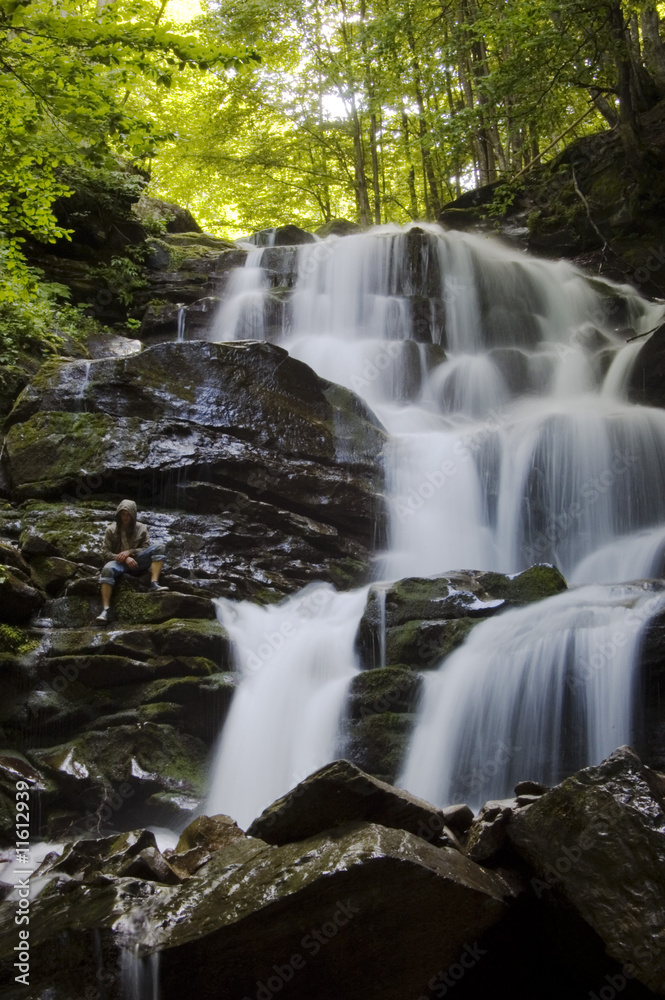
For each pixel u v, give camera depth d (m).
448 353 17.44
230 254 19.45
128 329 18.38
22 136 11.59
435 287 18.03
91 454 11.47
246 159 28.56
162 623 9.81
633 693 7.97
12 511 10.98
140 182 19.39
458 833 5.90
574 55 18.44
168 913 5.14
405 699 8.82
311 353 16.48
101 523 10.79
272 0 24.20
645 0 20.56
